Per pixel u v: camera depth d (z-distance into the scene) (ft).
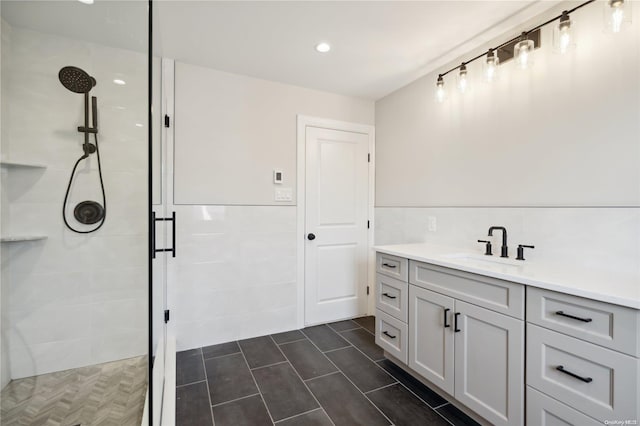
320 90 9.23
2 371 5.69
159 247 5.78
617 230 4.50
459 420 5.03
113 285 6.58
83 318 6.37
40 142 5.97
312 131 9.17
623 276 4.14
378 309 7.08
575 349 3.54
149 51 4.50
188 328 7.60
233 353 7.42
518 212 5.85
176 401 5.54
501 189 6.20
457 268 5.04
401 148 9.03
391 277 6.68
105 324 6.54
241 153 8.18
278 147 8.67
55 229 6.13
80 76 6.20
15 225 5.83
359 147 9.94
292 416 5.15
